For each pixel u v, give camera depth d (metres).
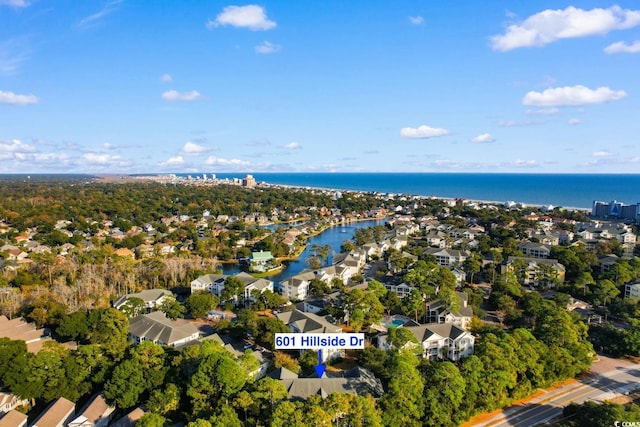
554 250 184.00
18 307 126.50
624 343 103.38
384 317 127.25
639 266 159.00
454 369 78.25
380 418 68.88
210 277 155.25
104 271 159.00
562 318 102.50
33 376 79.06
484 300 146.75
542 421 78.50
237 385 73.00
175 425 71.25
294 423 62.56
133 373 77.50
